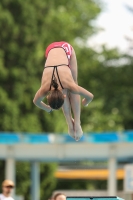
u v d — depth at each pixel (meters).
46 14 58.53
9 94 55.44
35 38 56.69
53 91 16.80
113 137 36.34
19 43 56.59
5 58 56.16
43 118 55.28
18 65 56.16
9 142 37.75
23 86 55.47
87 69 69.88
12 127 53.88
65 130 56.06
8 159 38.88
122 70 69.94
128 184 35.31
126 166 35.66
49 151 38.78
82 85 69.75
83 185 63.06
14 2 55.75
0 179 52.31
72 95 17.67
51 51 17.64
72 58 17.84
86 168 56.22
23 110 55.34
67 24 62.91
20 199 39.38
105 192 53.41
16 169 52.53
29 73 56.19
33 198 42.34
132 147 36.75
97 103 66.88
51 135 37.81
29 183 53.34
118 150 37.41
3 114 53.84
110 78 69.38
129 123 70.00
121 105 68.81
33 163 42.16
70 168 62.53
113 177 37.53
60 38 62.38
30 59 56.44
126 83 69.75
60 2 69.00
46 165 53.41
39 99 17.28
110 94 69.56
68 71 17.20
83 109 66.06
